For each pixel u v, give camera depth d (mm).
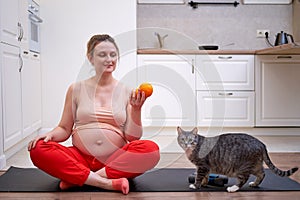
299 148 3285
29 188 1973
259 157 1894
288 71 4141
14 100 2947
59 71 4051
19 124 3092
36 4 3850
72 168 1917
